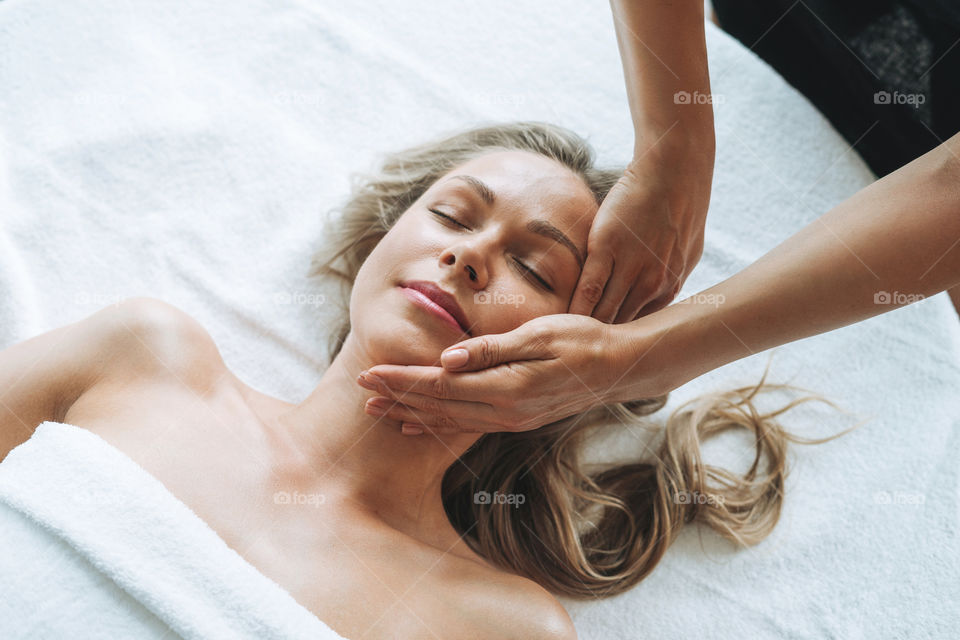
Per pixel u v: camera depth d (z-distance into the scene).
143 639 0.97
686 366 1.10
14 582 0.98
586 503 1.44
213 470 1.12
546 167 1.25
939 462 1.45
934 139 1.54
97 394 1.17
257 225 1.53
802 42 1.70
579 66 1.72
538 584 1.26
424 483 1.23
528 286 1.16
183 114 1.57
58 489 1.02
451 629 1.10
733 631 1.35
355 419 1.19
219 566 1.00
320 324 1.49
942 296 1.55
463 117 1.67
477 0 1.77
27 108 1.54
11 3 1.60
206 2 1.69
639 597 1.37
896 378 1.52
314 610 1.06
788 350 1.54
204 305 1.46
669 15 1.06
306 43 1.69
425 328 1.11
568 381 1.07
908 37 1.47
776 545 1.41
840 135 1.68
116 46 1.62
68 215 1.46
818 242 1.02
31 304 1.36
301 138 1.61
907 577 1.38
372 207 1.51
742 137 1.67
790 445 1.48
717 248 1.59
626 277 1.18
